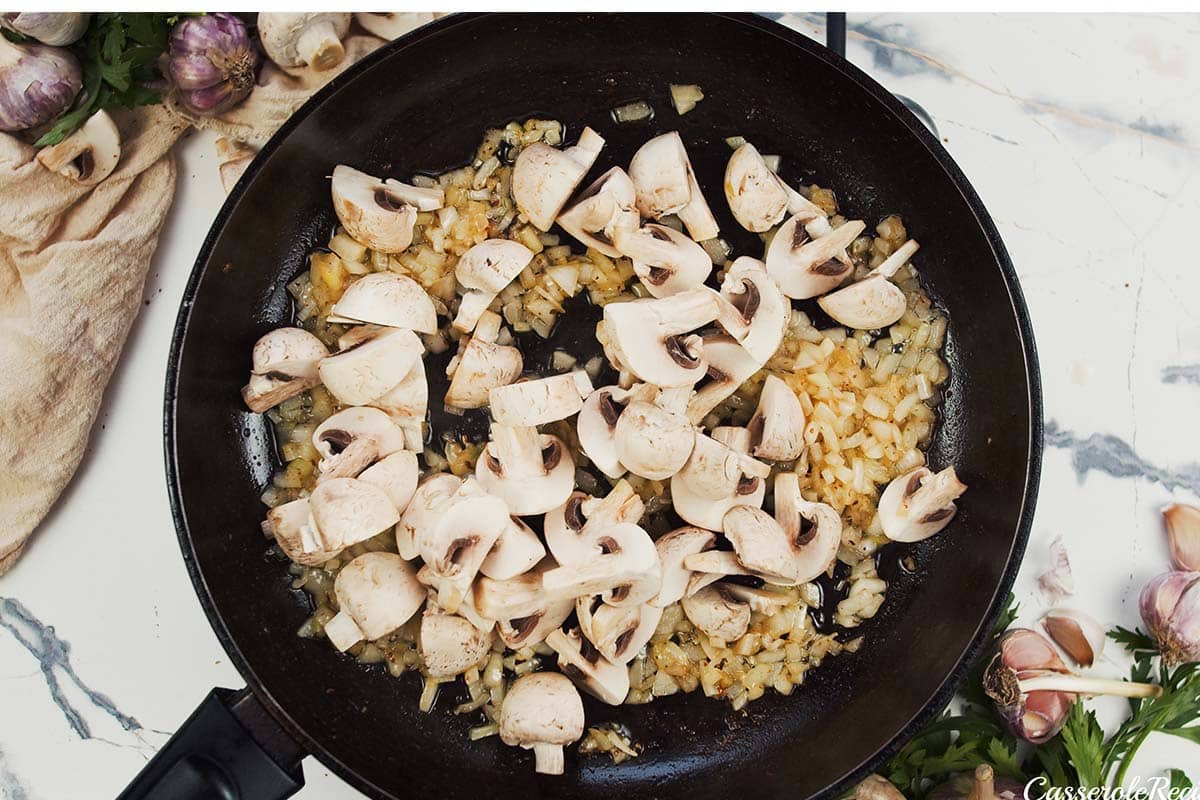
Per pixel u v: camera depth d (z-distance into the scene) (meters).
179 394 0.49
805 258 0.51
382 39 0.54
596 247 0.51
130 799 0.46
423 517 0.49
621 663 0.51
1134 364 0.56
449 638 0.50
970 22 0.56
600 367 0.52
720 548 0.52
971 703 0.55
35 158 0.51
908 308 0.53
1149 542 0.56
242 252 0.50
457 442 0.52
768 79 0.52
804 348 0.52
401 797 0.52
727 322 0.49
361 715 0.52
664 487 0.52
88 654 0.54
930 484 0.51
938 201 0.52
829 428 0.52
